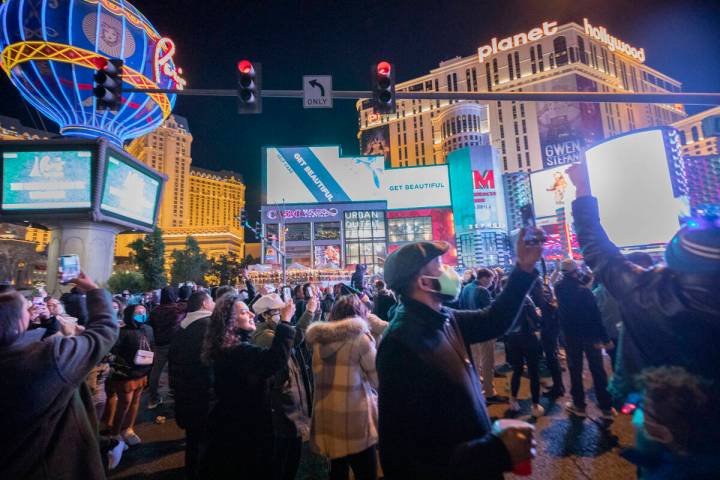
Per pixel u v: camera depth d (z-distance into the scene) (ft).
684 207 91.97
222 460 8.62
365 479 9.53
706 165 226.99
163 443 16.94
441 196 275.59
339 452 9.36
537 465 13.05
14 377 5.51
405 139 486.38
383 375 4.96
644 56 499.51
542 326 19.24
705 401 4.07
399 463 4.52
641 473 4.57
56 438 6.02
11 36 100.53
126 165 86.17
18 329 5.79
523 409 18.42
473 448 3.95
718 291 3.98
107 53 107.76
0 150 74.13
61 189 76.43
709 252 3.97
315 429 9.96
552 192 130.41
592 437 14.84
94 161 77.30
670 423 4.22
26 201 75.56
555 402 19.11
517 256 5.99
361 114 524.11
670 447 4.20
